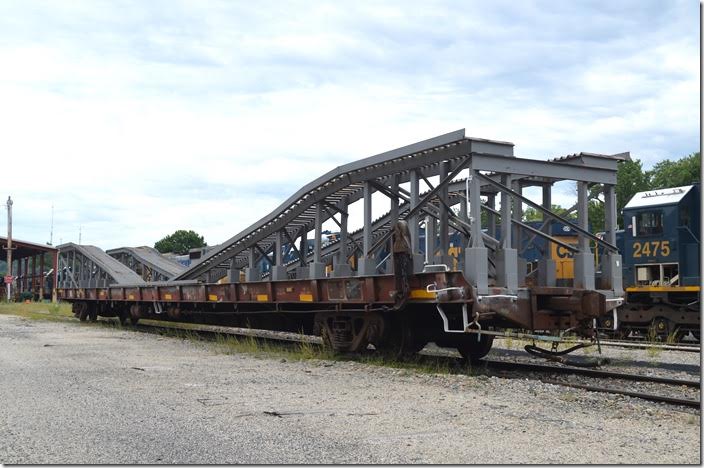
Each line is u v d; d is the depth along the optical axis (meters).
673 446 6.43
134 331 22.77
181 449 6.30
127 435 6.86
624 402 8.88
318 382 10.43
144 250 31.25
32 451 6.27
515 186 14.73
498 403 8.64
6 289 59.31
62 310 37.88
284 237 19.45
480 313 11.40
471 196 11.76
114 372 11.55
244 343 16.47
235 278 20.81
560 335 12.08
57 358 13.77
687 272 19.22
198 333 20.97
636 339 20.73
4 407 8.33
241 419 7.59
